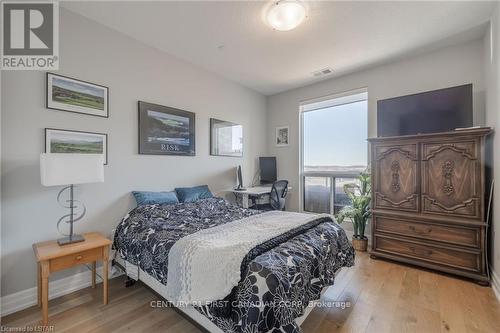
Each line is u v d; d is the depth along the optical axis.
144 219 2.22
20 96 1.92
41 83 2.02
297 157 4.31
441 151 2.46
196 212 2.51
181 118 3.12
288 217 2.27
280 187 3.69
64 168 1.79
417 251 2.61
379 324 1.68
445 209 2.43
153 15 2.23
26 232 1.94
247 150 4.24
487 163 2.40
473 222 2.26
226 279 1.26
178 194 3.00
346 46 2.80
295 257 1.42
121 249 2.16
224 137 3.78
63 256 1.74
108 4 2.08
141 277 2.03
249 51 2.93
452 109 2.52
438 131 2.59
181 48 2.87
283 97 4.48
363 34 2.54
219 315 1.27
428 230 2.53
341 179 3.91
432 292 2.11
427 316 1.77
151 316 1.79
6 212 1.86
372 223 2.93
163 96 2.94
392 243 2.79
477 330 1.61
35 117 1.99
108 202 2.44
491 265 2.24
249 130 4.29
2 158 1.84
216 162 3.66
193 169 3.30
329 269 1.70
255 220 2.16
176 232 1.88
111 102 2.46
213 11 2.17
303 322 1.68
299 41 2.69
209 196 3.16
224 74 3.66
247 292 1.19
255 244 1.47
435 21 2.32
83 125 2.26
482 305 1.90
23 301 1.91
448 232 2.41
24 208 1.94
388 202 2.80
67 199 2.16
